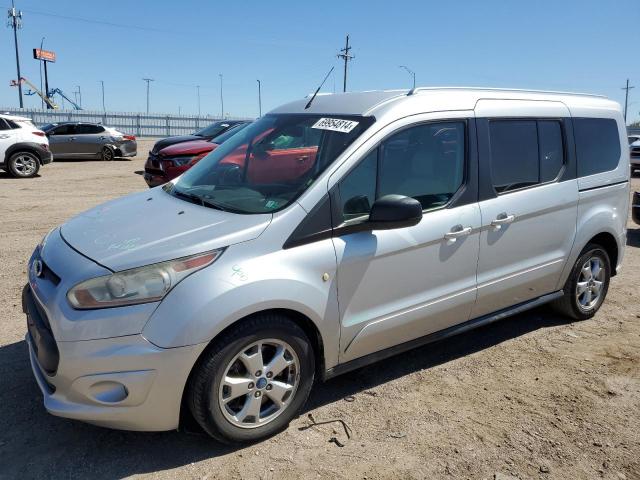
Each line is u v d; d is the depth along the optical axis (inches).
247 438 121.6
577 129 181.9
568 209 176.9
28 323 129.6
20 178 599.2
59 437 125.9
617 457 123.0
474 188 152.7
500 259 160.6
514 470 118.0
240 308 112.4
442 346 177.2
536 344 179.0
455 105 152.0
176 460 118.6
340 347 133.3
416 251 140.5
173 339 107.7
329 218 127.3
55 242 131.3
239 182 142.1
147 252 113.3
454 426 132.8
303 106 162.4
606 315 204.8
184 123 1913.1
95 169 719.7
